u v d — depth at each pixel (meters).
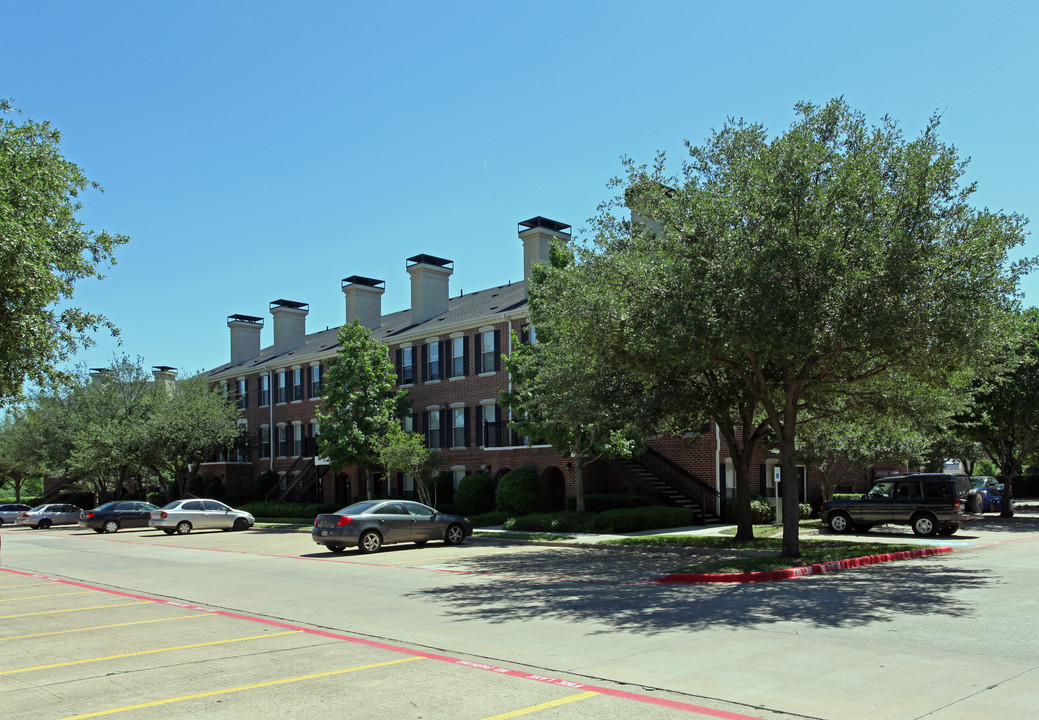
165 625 11.67
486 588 14.93
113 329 16.56
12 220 12.64
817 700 6.73
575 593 13.81
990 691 6.89
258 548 26.53
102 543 31.05
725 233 15.27
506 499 33.09
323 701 7.11
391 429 36.72
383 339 43.00
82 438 47.38
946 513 23.66
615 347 17.03
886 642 8.98
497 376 36.91
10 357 14.42
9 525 48.88
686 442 24.48
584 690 7.30
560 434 28.08
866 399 19.33
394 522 23.95
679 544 22.27
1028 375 31.41
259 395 53.53
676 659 8.40
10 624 12.02
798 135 15.09
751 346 14.52
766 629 9.89
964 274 14.16
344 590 15.19
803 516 32.94
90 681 8.12
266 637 10.45
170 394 49.66
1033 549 19.91
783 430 17.55
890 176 15.78
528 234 39.16
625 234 18.80
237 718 6.66
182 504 35.19
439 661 8.70
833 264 14.25
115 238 16.52
